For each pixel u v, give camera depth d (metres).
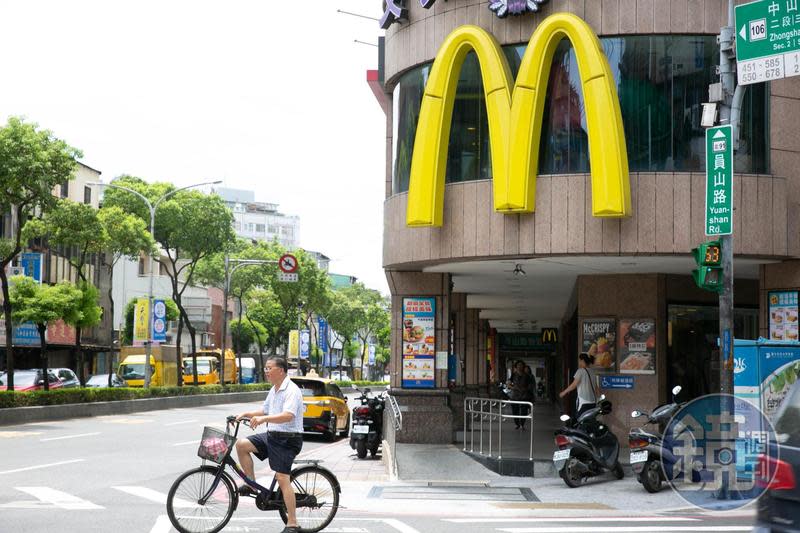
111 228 39.62
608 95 16.41
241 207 154.12
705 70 17.11
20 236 28.72
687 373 20.80
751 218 16.83
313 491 9.98
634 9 17.05
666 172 16.81
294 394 9.62
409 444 21.27
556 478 16.48
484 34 17.69
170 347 52.06
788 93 17.41
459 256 17.95
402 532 10.32
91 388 34.44
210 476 9.73
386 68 20.78
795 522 6.13
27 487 13.61
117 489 13.71
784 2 12.70
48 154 27.30
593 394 17.70
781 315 17.78
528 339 58.25
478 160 18.16
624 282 20.44
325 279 73.62
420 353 21.67
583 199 16.86
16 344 49.31
